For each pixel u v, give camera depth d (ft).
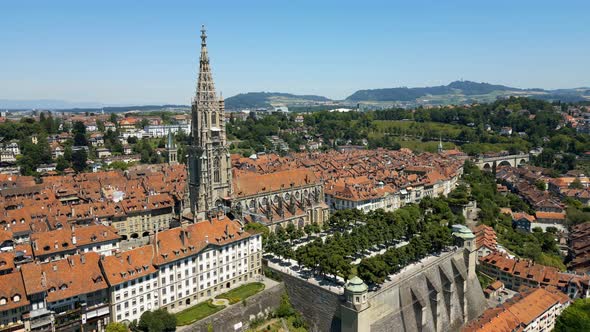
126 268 547.90
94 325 529.45
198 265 617.62
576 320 600.80
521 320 626.64
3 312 475.72
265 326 619.26
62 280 513.45
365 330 575.79
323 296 619.67
